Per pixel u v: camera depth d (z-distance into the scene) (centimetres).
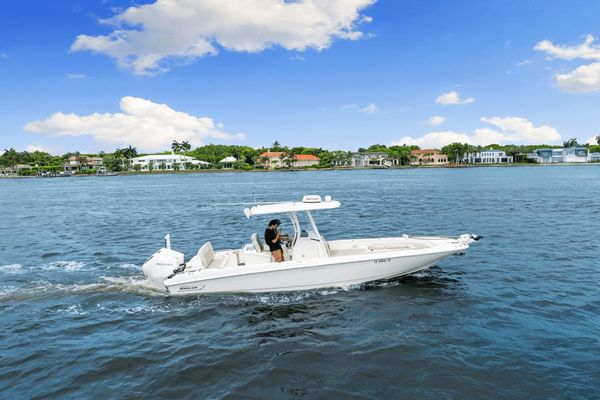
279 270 990
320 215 2764
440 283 1100
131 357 742
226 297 1007
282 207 1042
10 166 18050
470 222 2262
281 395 615
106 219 2886
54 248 1791
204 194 5241
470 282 1112
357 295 1005
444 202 3462
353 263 1020
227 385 645
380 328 833
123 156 17825
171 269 1039
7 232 2331
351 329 831
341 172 13825
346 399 601
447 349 741
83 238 2053
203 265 1032
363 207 3212
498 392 609
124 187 7525
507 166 16600
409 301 971
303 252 1038
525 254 1429
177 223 2572
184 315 920
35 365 720
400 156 18362
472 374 658
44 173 16500
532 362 691
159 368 700
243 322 876
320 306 945
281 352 745
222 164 17038
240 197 4631
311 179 9100
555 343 759
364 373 669
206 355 741
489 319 872
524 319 870
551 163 16962
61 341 814
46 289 1138
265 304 963
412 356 719
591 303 957
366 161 17650
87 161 17438
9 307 1004
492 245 1584
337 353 736
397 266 1062
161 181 9838
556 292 1034
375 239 1220
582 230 1919
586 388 613
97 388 645
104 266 1402
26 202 4681
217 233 2141
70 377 680
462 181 6819
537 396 597
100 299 1047
